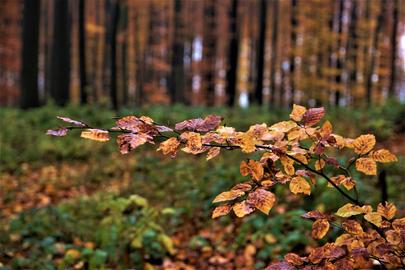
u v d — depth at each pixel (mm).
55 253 4922
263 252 4918
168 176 8148
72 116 13602
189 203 6457
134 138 1577
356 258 1851
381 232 1974
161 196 7070
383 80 28609
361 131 11773
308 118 1833
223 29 31859
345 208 1931
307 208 5516
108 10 32125
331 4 21422
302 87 19672
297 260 1884
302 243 4941
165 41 31922
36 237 5312
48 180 8391
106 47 32719
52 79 19875
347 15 29312
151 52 35812
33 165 9555
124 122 1686
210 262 5008
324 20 19625
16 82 33031
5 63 28859
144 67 33938
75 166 9664
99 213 6160
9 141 10867
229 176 7027
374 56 27109
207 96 27797
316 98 19797
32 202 7176
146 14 31438
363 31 25797
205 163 8672
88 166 9430
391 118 13094
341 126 12141
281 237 5062
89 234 5449
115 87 18219
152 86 31656
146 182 7988
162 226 5852
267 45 33594
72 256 4461
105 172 8922
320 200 5523
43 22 35188
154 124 1736
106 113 14227
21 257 4621
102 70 32000
